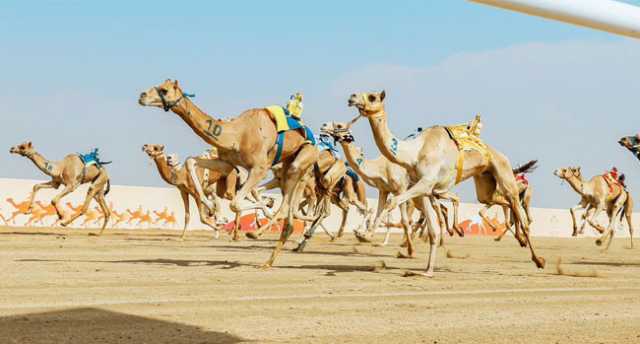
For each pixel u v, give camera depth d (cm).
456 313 711
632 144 1631
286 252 1697
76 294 772
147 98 1120
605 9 318
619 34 328
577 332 614
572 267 1429
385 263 1370
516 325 646
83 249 1608
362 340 552
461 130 1171
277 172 1698
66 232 2659
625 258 1881
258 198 1694
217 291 835
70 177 2466
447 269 1277
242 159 1170
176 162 2314
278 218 1188
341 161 1916
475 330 613
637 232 4894
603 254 2106
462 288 953
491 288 963
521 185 2511
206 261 1306
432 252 1098
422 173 1106
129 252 1545
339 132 1417
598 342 568
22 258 1287
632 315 729
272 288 881
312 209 2278
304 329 593
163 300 743
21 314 627
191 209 3553
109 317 621
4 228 2805
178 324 596
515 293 909
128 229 3278
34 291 791
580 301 841
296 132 1213
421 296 848
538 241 3325
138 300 737
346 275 1077
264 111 1193
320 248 1942
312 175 1952
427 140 1122
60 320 600
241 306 716
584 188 2430
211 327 587
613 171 2464
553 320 682
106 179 2533
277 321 629
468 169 1156
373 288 917
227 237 2661
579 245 2878
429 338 569
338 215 3800
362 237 2003
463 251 2034
